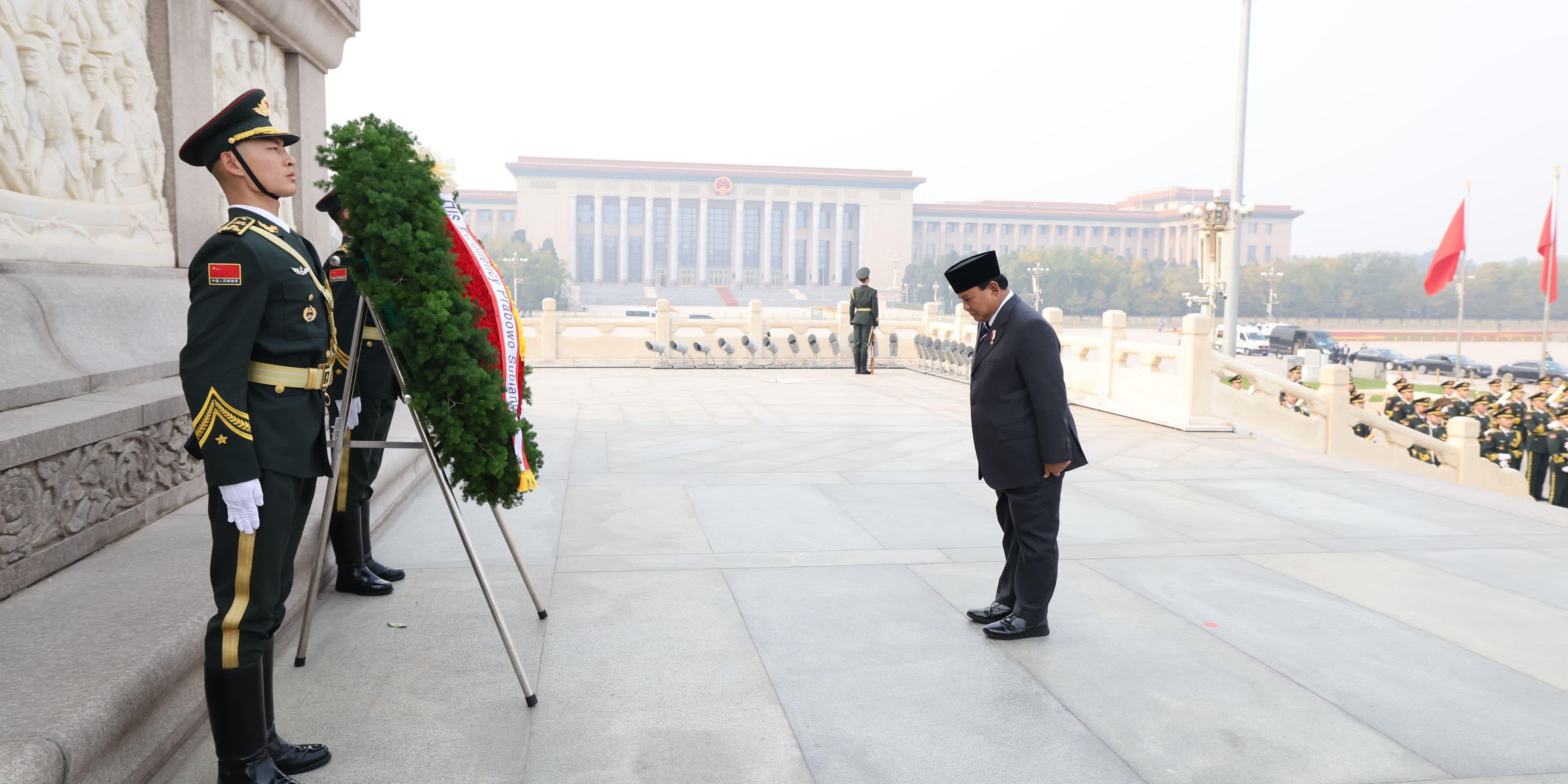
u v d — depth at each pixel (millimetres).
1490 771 2771
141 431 3896
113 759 2348
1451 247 26547
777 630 3869
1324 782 2693
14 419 3367
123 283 4863
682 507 6113
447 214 2918
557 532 5398
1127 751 2867
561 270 124938
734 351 19531
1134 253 165500
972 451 8438
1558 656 3699
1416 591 4523
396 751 2752
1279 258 143500
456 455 2859
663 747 2824
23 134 4387
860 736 2938
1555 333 88688
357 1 8219
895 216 157625
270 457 2342
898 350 19859
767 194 156750
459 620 3861
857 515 5949
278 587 2438
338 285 3594
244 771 2359
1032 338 3639
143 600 3018
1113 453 8531
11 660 2527
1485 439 13375
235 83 6445
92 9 4879
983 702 3205
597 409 11477
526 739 2848
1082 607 4223
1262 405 10484
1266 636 3877
